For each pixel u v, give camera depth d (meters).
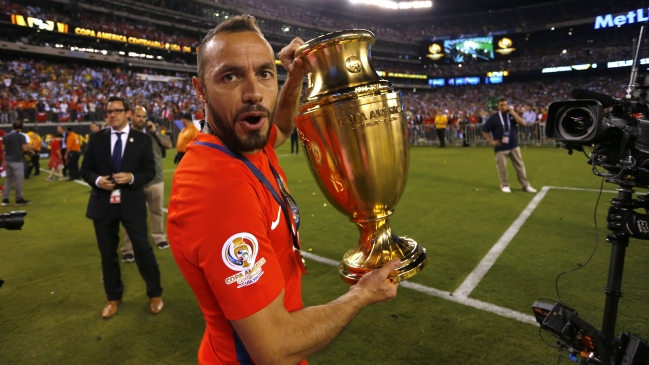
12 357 2.59
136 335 2.80
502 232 4.57
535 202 5.95
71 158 10.87
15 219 1.48
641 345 1.42
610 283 1.39
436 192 7.04
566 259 3.69
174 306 3.22
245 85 0.84
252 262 0.81
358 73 0.84
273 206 0.98
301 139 0.92
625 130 1.26
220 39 0.85
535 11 46.00
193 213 0.83
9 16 26.02
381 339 2.55
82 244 4.99
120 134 3.26
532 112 15.01
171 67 36.72
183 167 0.93
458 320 2.72
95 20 32.19
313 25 46.97
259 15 41.97
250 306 0.79
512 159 6.76
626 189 1.34
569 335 1.47
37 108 19.95
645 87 1.30
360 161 0.82
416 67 52.94
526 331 2.54
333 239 4.66
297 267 1.10
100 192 3.11
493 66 47.09
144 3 34.91
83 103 23.38
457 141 17.64
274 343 0.79
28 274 4.01
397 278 0.90
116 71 32.19
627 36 40.62
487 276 3.38
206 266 0.82
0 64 25.00
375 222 0.95
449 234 4.59
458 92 49.69
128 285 3.68
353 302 0.86
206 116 1.01
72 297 3.45
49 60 29.83
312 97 0.86
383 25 54.38
